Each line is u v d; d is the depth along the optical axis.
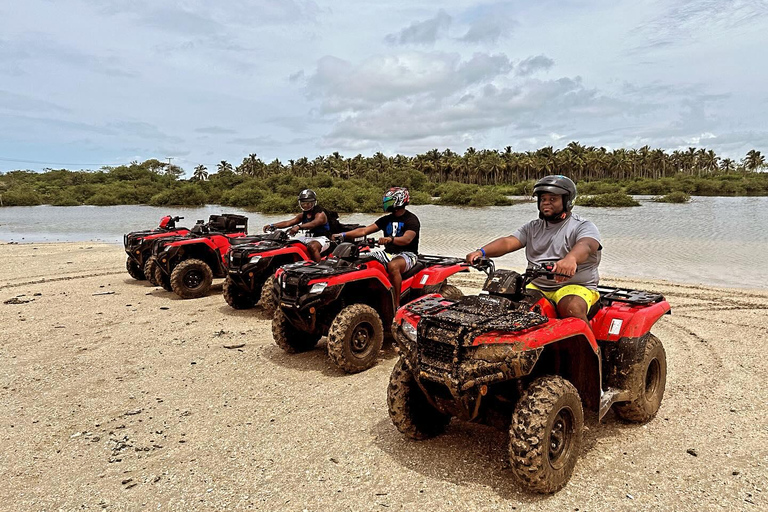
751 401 4.61
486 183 114.06
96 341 6.84
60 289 10.48
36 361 6.06
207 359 6.07
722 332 6.72
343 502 3.21
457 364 3.15
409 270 6.20
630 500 3.16
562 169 113.81
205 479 3.53
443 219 31.64
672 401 4.66
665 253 14.89
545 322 3.20
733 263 12.95
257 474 3.57
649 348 4.05
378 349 5.68
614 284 9.98
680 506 3.09
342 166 99.19
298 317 5.64
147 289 10.46
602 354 4.02
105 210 51.94
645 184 74.75
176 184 77.56
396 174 70.50
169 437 4.17
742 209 36.09
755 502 3.11
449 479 3.43
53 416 4.61
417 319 3.44
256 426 4.33
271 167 108.88
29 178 103.31
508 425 3.54
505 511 3.08
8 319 8.04
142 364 5.93
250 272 7.83
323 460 3.73
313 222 8.30
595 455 3.73
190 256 9.89
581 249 3.51
